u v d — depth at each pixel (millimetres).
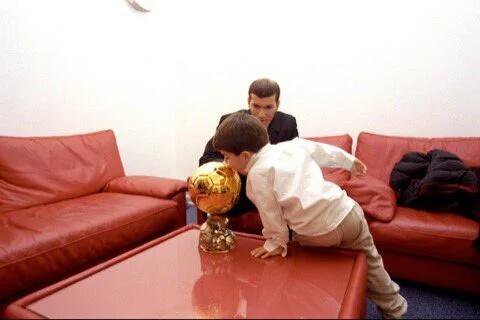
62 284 911
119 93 2539
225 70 2750
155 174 2910
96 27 2334
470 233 1384
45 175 1772
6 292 1148
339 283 944
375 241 1539
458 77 2074
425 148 1958
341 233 1112
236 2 2625
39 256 1227
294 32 2471
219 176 1133
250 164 1110
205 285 935
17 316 766
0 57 1842
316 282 949
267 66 2592
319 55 2420
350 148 2150
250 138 1077
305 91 2498
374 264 1204
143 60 2713
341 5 2307
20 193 1659
